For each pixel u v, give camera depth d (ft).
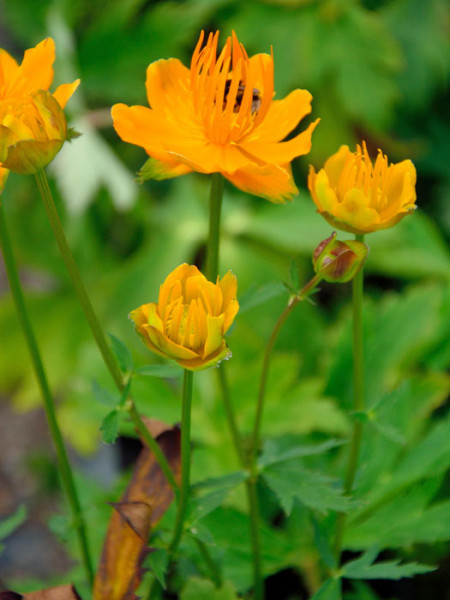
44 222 3.25
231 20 3.26
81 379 2.08
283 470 1.56
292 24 3.22
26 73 1.44
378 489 1.83
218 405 2.07
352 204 1.42
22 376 3.21
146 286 3.13
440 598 2.30
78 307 3.23
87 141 3.05
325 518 1.82
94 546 1.86
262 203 3.16
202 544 1.60
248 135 1.49
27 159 1.37
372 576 1.58
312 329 2.84
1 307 3.25
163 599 1.73
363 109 3.17
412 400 2.17
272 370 2.11
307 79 3.20
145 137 1.46
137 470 1.55
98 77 3.23
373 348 2.21
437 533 1.75
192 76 1.47
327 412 2.02
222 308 1.35
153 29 3.20
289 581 2.18
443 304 2.28
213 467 1.94
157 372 1.47
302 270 3.18
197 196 3.21
